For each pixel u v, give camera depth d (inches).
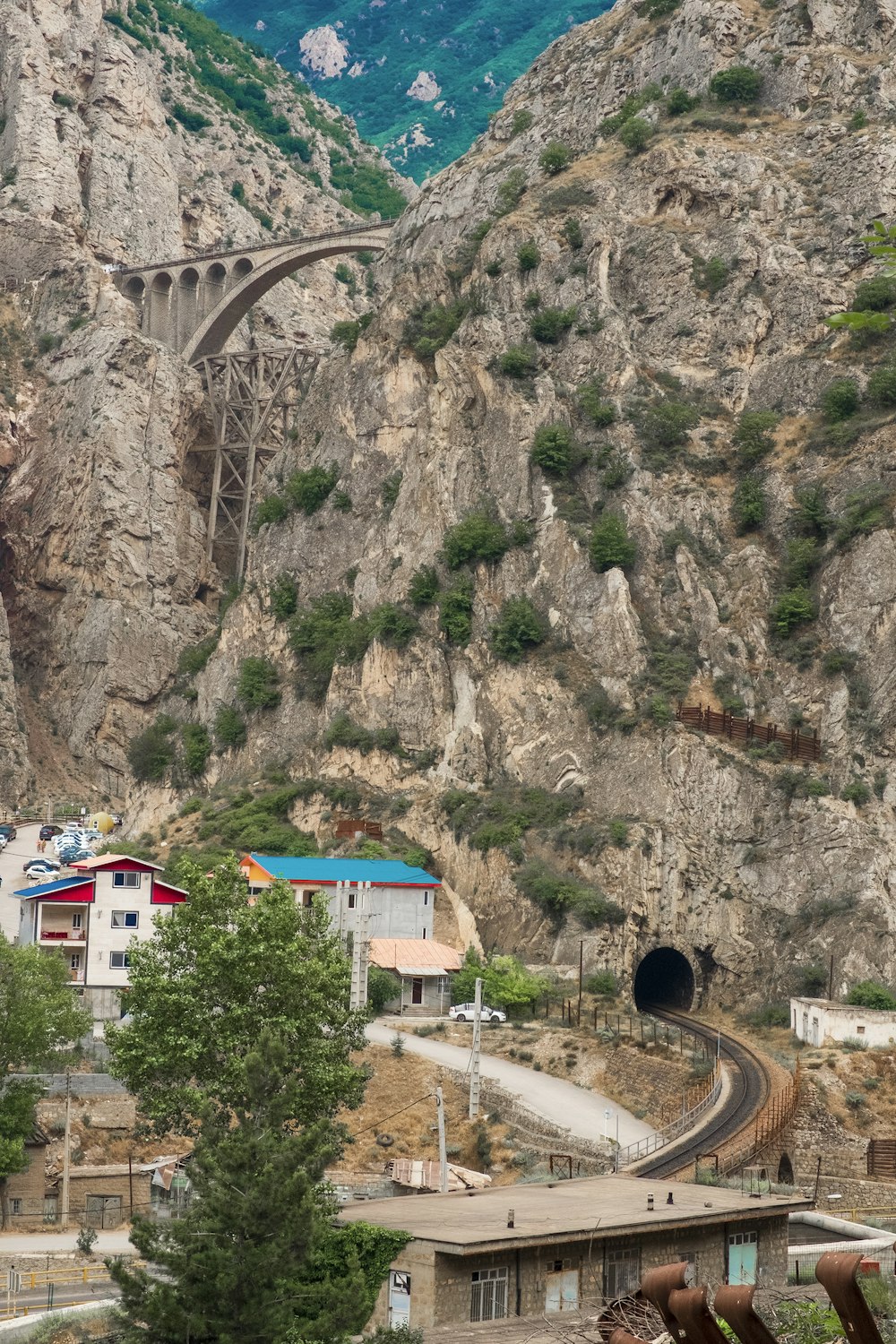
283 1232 1910.7
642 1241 2180.1
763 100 7711.6
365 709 6643.7
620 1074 4335.6
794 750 5831.7
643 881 5541.3
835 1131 3971.5
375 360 7657.5
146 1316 1887.3
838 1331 1290.6
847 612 6018.7
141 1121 3762.3
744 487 6471.5
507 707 6254.9
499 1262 2050.9
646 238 7263.8
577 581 6348.4
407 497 7042.3
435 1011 4977.9
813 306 6879.9
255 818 6412.4
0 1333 2234.3
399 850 5989.2
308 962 3043.8
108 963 4517.7
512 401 6860.2
